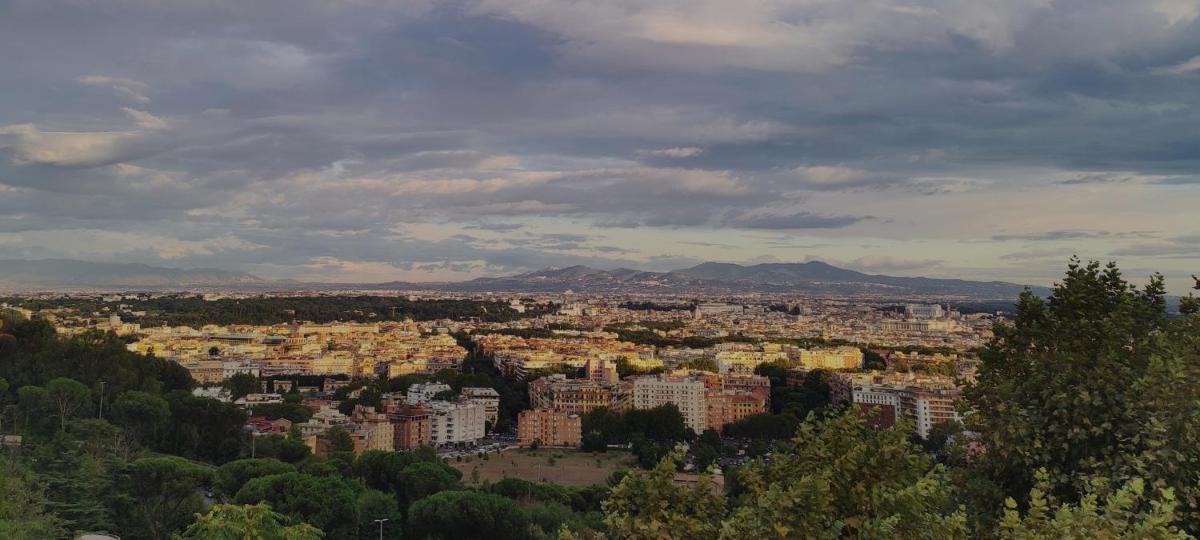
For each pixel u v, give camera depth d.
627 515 43.31
